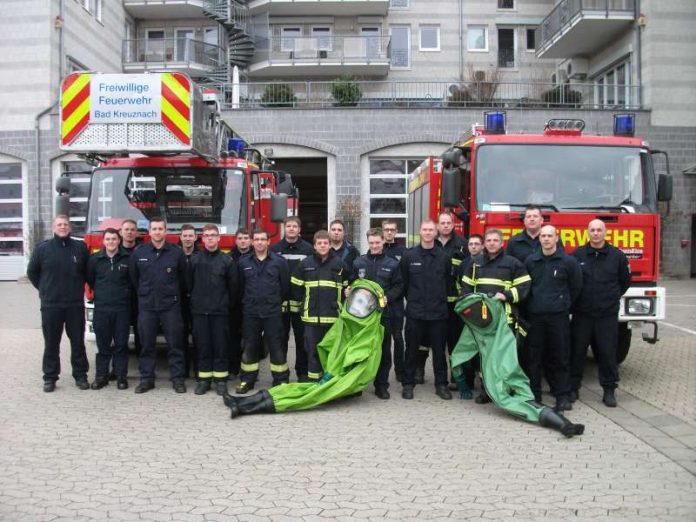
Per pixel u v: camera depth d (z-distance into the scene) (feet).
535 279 22.71
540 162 26.30
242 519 14.05
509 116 68.13
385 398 24.20
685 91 69.56
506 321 22.53
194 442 19.16
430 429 20.49
